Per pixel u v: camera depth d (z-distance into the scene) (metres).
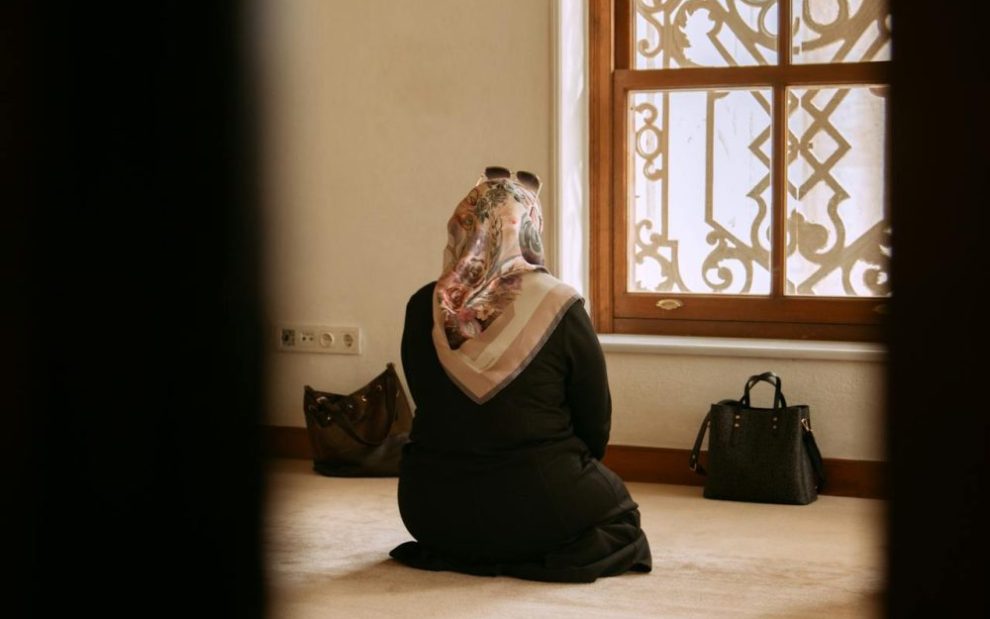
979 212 0.89
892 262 0.92
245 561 1.21
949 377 0.91
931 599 0.94
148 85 1.07
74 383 1.08
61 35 1.03
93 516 1.11
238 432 1.19
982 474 0.91
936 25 0.88
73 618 1.12
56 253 1.06
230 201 1.14
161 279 1.11
